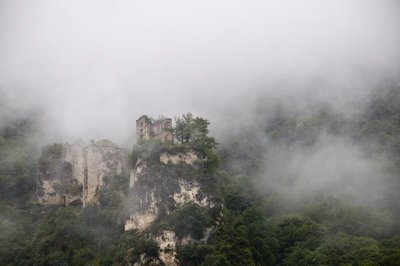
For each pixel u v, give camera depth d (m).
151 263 92.94
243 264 92.88
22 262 105.81
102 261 97.62
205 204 102.00
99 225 109.00
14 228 117.81
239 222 108.06
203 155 107.69
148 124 114.44
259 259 103.50
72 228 108.44
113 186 113.75
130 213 102.50
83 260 100.88
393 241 115.00
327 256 108.12
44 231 111.75
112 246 100.94
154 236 95.44
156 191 101.25
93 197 118.12
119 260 95.75
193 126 112.88
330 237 117.12
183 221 96.69
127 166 118.38
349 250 109.56
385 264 100.06
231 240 95.88
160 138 111.88
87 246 104.94
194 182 102.75
